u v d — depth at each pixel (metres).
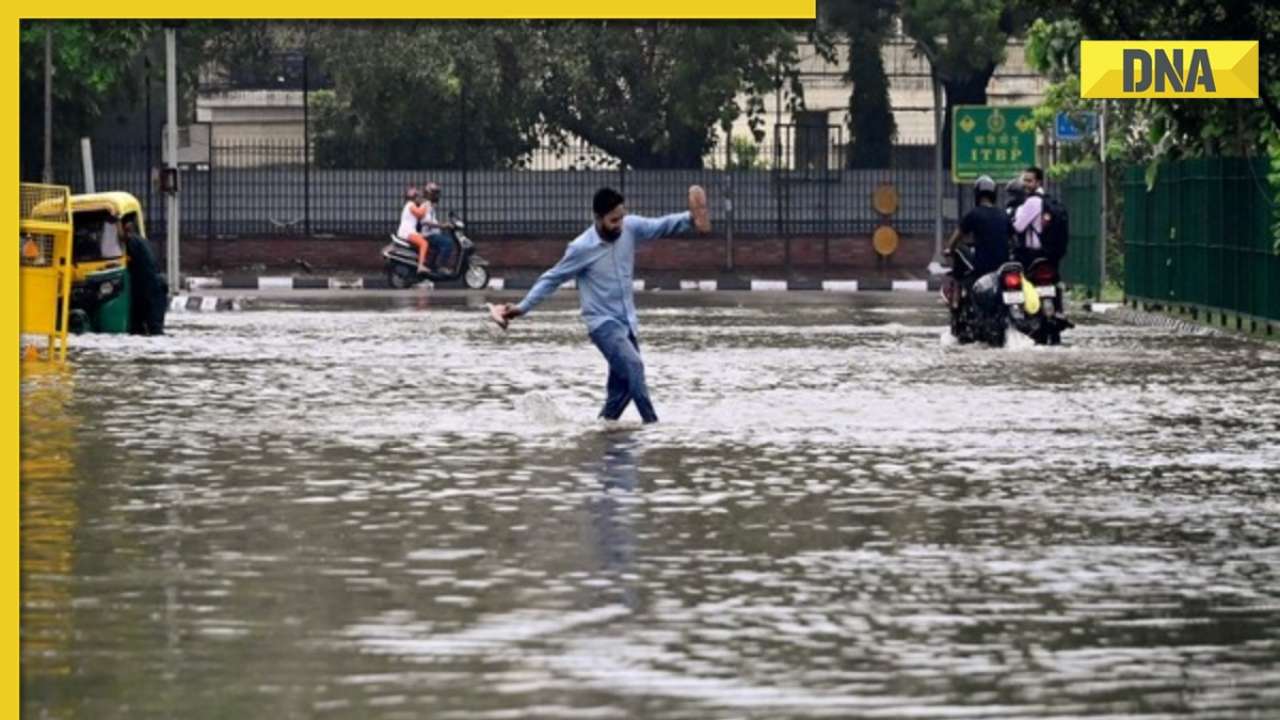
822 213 115.31
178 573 23.42
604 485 30.72
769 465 33.03
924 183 116.00
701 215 39.75
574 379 49.38
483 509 28.31
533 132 120.00
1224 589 22.55
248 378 49.81
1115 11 65.88
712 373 51.03
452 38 116.88
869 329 70.19
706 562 24.17
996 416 40.59
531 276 108.38
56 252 56.06
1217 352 58.97
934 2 110.19
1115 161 99.81
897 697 17.55
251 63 124.44
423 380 49.12
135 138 124.38
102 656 19.08
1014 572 23.55
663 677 18.27
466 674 18.36
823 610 21.34
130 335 66.19
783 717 16.83
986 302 61.09
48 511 28.09
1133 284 83.44
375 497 29.47
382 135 118.25
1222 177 70.12
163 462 33.44
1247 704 17.36
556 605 21.59
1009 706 17.25
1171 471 32.31
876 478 31.47
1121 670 18.62
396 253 104.62
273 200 113.94
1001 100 137.00
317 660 18.92
